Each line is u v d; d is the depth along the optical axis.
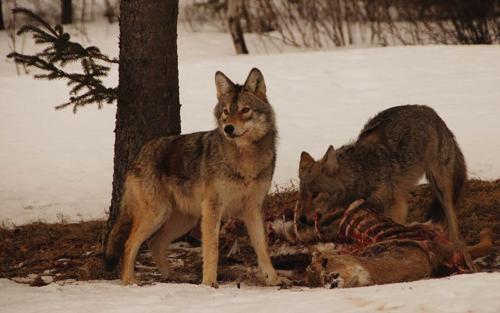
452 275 9.99
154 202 11.68
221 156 10.99
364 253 10.34
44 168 19.86
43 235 15.36
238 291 10.19
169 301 9.37
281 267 12.16
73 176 19.34
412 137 13.23
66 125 23.44
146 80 13.55
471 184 16.50
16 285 11.28
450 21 36.53
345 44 35.97
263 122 11.02
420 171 13.45
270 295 9.27
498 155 18.39
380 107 23.22
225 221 13.87
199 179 11.30
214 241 11.09
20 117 24.11
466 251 10.68
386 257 10.04
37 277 11.91
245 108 10.87
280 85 26.12
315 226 12.11
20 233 15.71
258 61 29.44
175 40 13.87
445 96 23.73
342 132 21.12
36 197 18.06
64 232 15.55
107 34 37.47
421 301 7.96
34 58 13.60
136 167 11.86
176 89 13.93
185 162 11.49
